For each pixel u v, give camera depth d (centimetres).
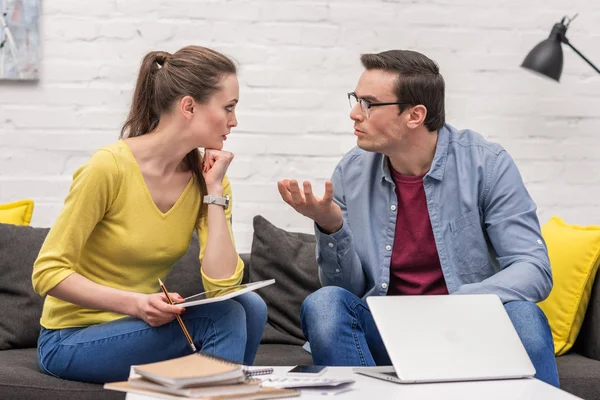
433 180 255
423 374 178
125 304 213
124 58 342
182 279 300
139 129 238
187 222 239
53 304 234
